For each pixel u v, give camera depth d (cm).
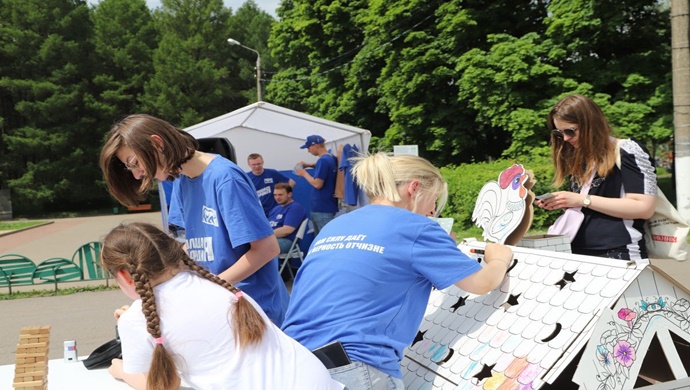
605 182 254
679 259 254
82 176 3731
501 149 2086
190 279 175
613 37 1617
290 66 2948
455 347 218
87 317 704
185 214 257
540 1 1819
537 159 1435
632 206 245
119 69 4056
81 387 226
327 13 2425
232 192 236
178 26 4788
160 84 4022
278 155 1068
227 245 243
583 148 253
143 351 170
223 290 176
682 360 215
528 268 215
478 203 274
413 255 194
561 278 201
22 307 772
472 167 1537
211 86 4272
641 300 189
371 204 215
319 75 2558
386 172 211
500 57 1622
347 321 194
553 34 1623
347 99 2372
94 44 3878
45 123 3700
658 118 1488
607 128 253
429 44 1916
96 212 3800
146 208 3662
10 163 3653
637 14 1612
